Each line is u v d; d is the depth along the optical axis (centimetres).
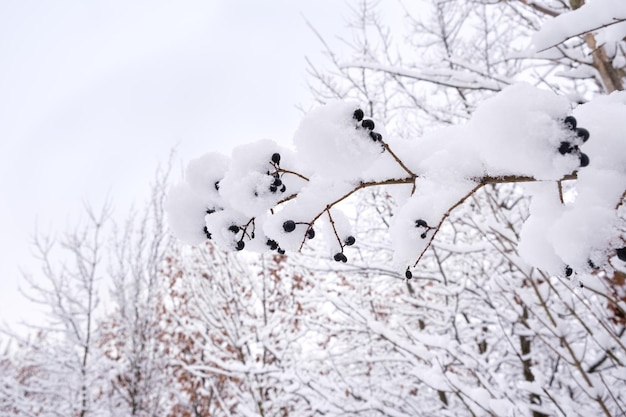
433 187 125
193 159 134
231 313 805
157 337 915
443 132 129
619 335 307
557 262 110
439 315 651
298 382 538
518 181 112
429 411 500
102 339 1037
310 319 643
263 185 119
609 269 93
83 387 833
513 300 471
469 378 551
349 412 493
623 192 94
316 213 125
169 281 964
